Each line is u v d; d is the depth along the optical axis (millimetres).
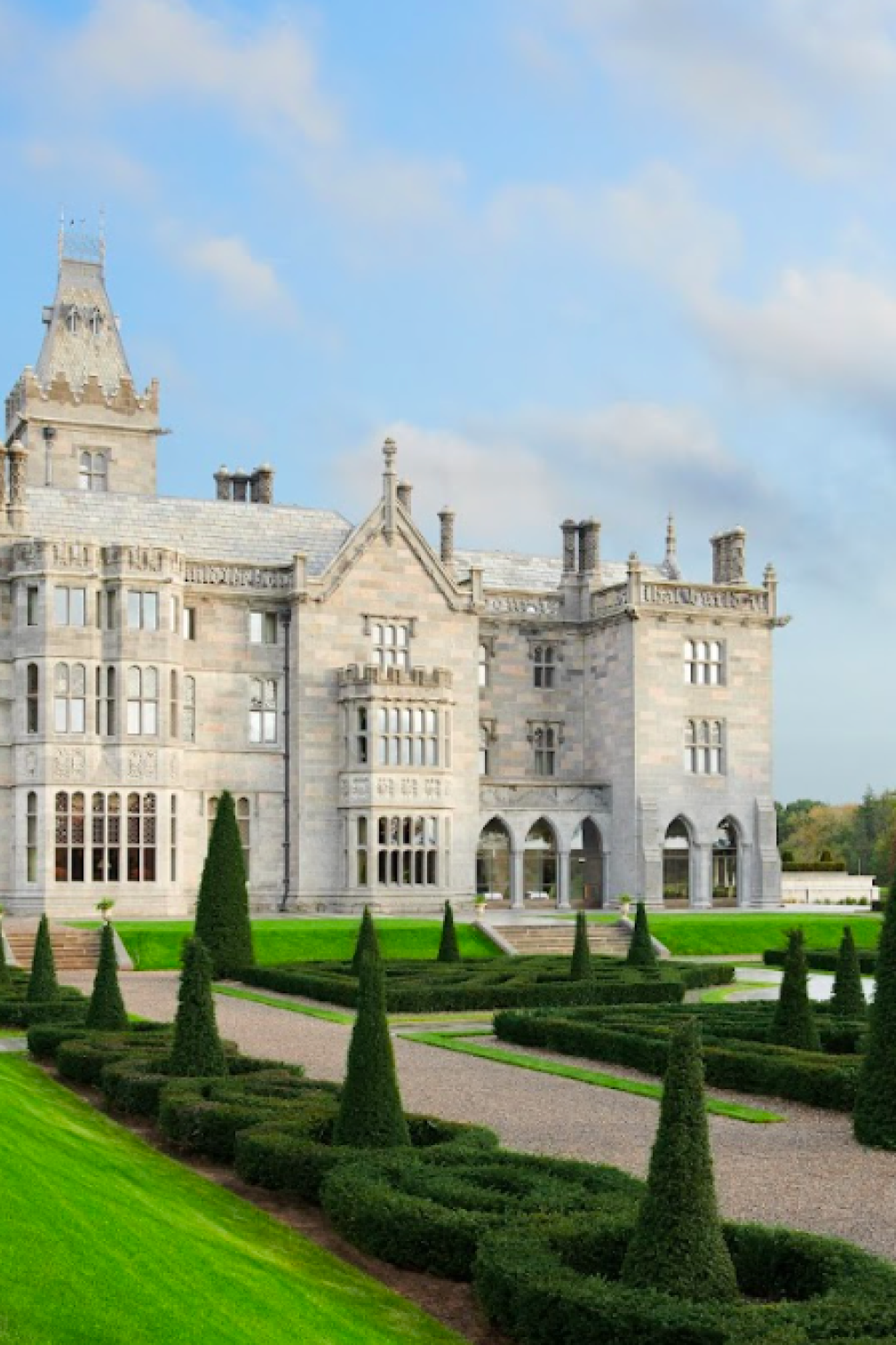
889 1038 26094
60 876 69125
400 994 44719
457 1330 16781
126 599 70938
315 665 76438
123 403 94812
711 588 84062
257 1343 13734
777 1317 14898
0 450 71750
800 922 70062
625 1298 15398
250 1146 22516
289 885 75750
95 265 100500
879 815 171875
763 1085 31375
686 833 87562
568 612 87062
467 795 79000
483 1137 22906
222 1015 43250
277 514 81938
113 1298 13555
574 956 49719
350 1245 19750
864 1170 23875
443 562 85062
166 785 70938
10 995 43062
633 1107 28891
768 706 85250
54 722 69562
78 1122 26312
